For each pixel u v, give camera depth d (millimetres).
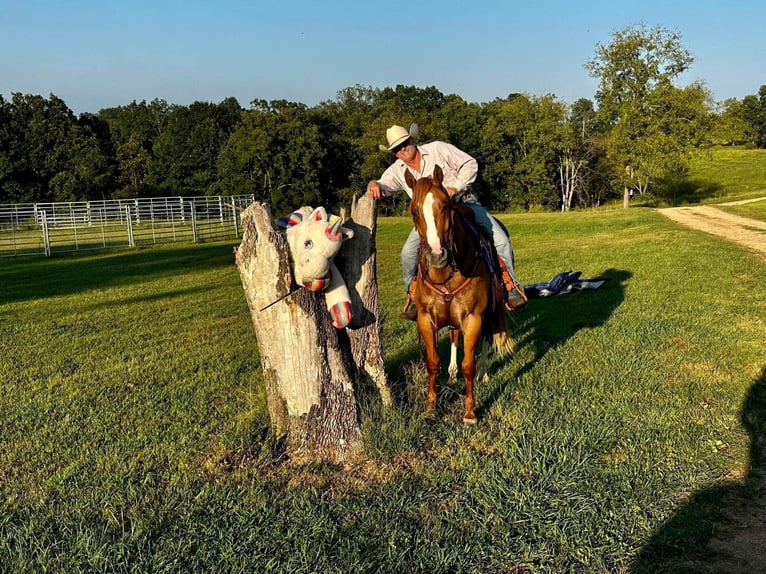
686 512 4320
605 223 28141
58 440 5820
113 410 6598
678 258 15695
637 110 53625
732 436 5402
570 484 4574
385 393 5820
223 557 3873
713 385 6605
